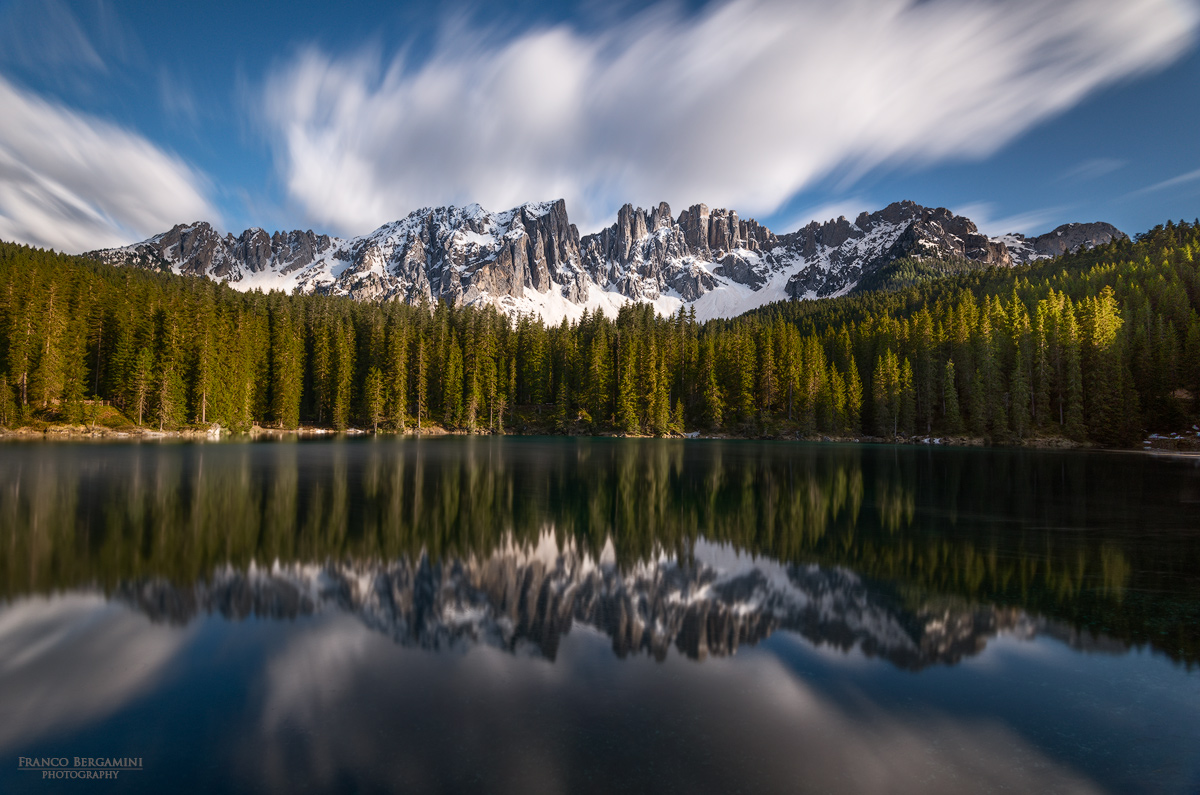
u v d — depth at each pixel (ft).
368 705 29.35
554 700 30.04
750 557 62.23
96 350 262.47
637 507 91.91
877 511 90.68
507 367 382.63
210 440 239.91
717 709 29.37
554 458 179.42
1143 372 268.62
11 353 227.20
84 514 76.69
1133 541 70.49
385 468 139.33
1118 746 26.73
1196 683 33.42
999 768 24.72
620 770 23.72
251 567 55.06
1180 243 478.59
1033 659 36.55
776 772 23.82
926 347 336.90
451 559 59.36
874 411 342.64
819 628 41.68
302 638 38.40
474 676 32.89
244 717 28.02
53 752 25.12
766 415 358.84
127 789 22.53
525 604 46.19
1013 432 284.41
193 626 40.40
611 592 49.62
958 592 50.24
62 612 42.83
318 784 22.76
